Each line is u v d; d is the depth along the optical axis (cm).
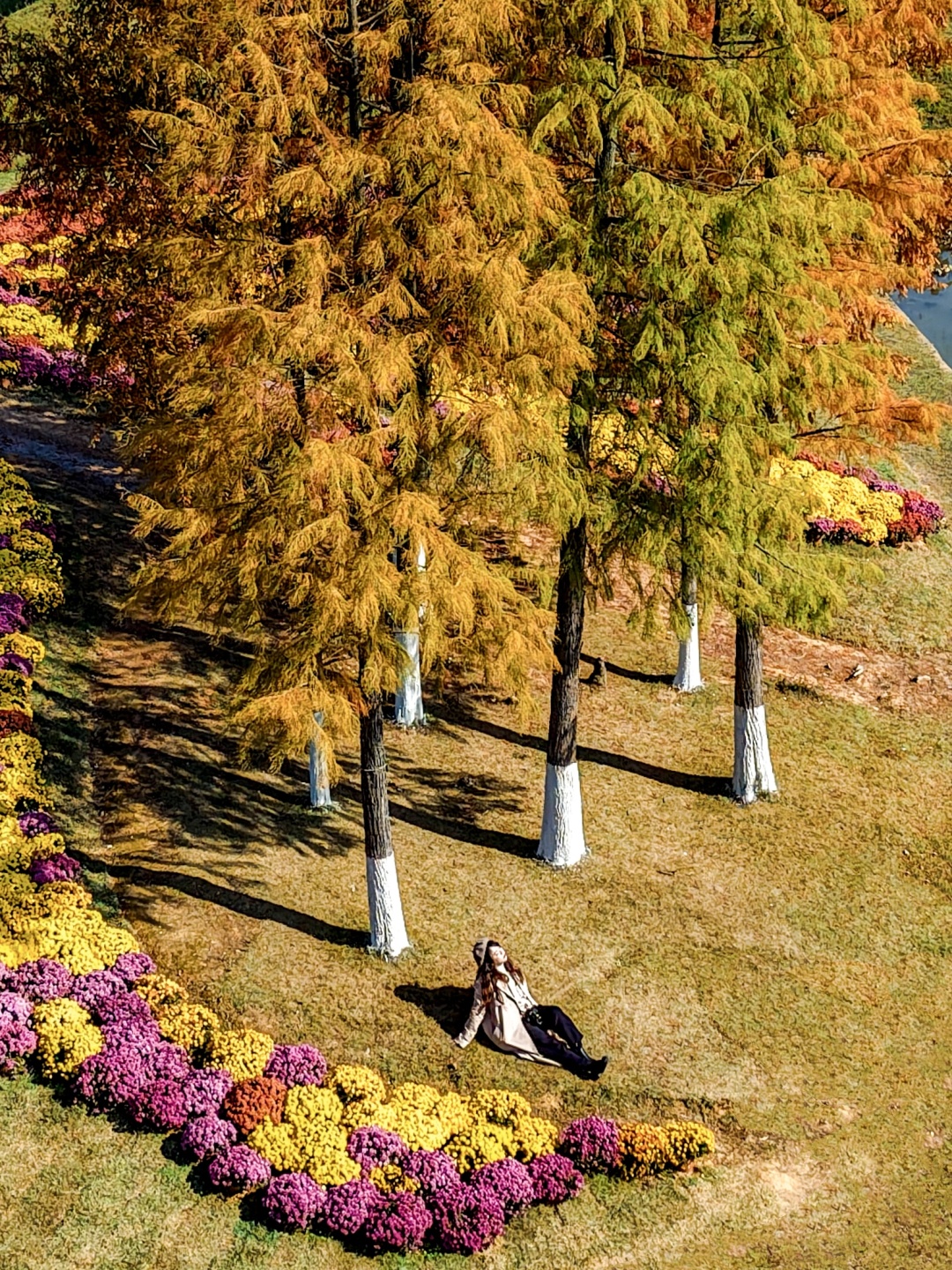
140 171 1752
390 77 1330
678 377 1478
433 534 1250
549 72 1519
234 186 1381
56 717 1833
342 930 1554
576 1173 1250
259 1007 1418
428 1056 1388
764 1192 1295
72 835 1628
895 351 3819
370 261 1258
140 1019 1327
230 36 1307
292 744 1241
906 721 2255
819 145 1598
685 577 1612
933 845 1928
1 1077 1258
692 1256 1216
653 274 1440
